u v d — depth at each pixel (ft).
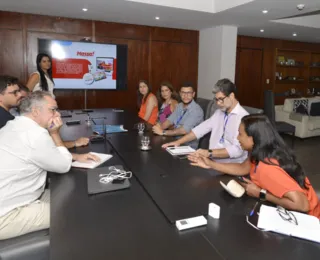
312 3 12.37
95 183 4.53
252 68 24.58
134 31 18.86
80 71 17.58
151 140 7.81
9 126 4.83
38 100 4.90
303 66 28.14
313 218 3.54
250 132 4.11
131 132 8.77
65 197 4.12
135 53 19.22
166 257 2.80
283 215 3.58
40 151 4.59
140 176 4.98
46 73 12.66
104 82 18.42
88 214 3.63
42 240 4.34
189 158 5.95
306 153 14.97
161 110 11.74
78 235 3.15
